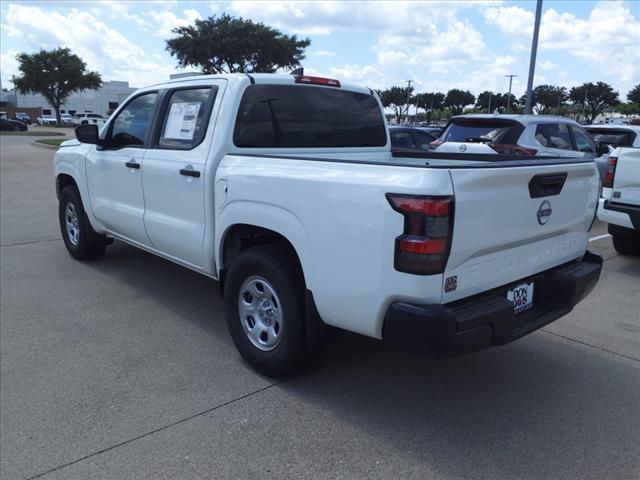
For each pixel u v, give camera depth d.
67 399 3.44
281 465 2.84
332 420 3.25
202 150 4.16
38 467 2.80
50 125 70.50
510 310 3.03
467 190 2.78
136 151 4.93
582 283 3.61
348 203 2.98
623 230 7.23
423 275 2.74
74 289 5.50
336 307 3.16
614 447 3.04
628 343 4.47
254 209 3.60
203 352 4.14
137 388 3.59
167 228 4.58
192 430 3.13
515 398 3.55
